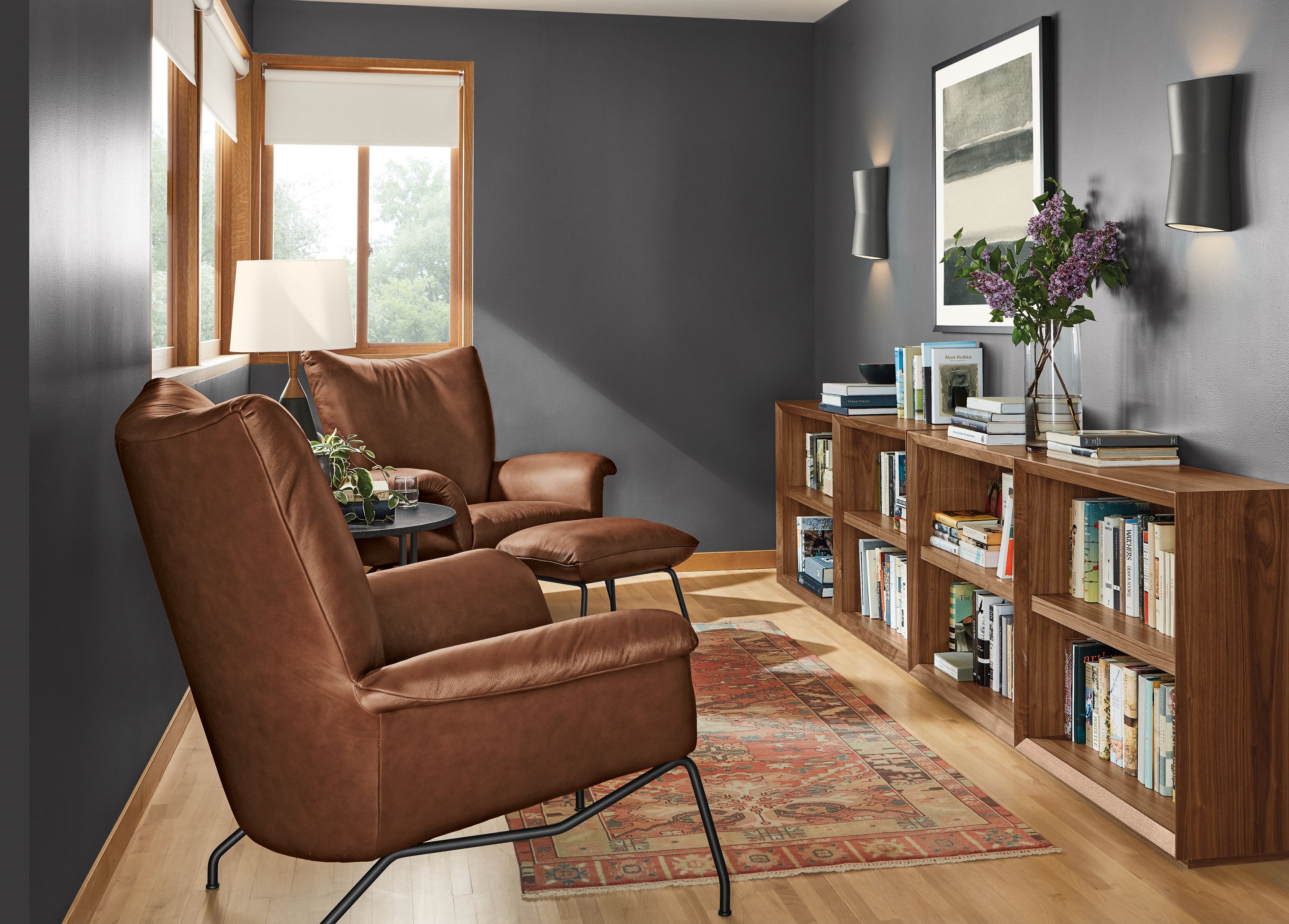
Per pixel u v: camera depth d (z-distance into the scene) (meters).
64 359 1.94
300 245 4.91
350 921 2.06
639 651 1.93
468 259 5.00
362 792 1.76
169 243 3.71
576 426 5.14
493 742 1.83
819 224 5.24
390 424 4.23
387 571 2.37
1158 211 2.88
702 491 5.27
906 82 4.36
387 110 4.88
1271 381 2.48
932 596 3.55
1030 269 3.02
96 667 2.17
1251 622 2.25
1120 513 2.75
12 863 1.71
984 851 2.33
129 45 2.53
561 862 2.30
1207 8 2.67
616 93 5.06
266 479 1.68
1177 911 2.09
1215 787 2.26
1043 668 2.87
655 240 5.14
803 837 2.41
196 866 2.29
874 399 4.13
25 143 1.70
